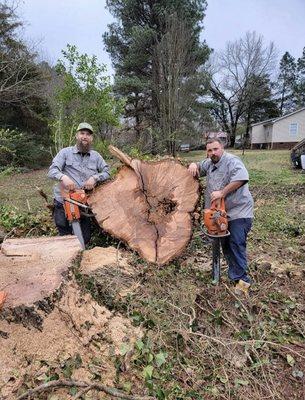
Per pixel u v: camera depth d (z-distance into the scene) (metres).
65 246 2.96
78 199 3.67
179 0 22.61
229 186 3.25
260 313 3.12
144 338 2.64
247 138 39.22
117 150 3.96
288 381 2.50
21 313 2.22
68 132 9.41
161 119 18.33
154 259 3.57
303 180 11.72
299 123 31.80
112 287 2.98
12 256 2.82
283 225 5.93
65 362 2.28
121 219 3.77
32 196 9.87
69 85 9.48
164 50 19.66
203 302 3.20
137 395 2.23
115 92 21.27
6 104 16.52
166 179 3.91
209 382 2.43
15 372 2.15
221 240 3.52
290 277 3.91
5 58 14.13
